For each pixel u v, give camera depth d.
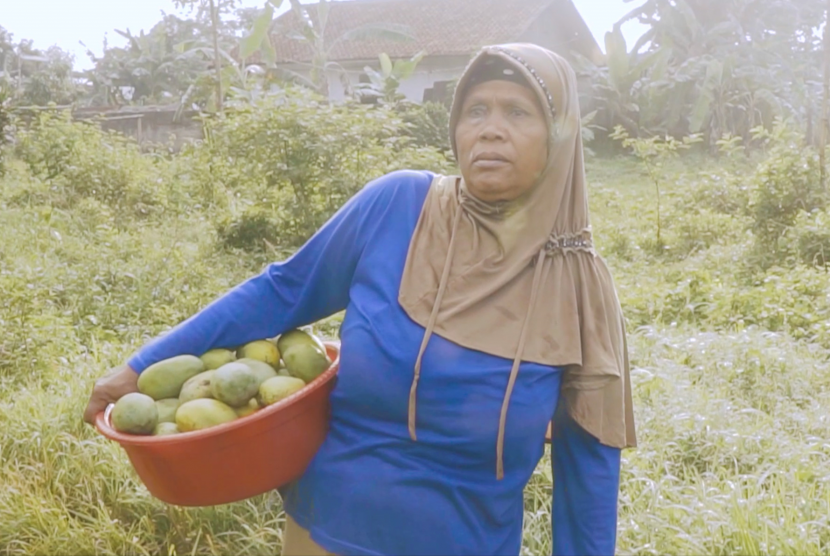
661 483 3.18
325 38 26.44
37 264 6.41
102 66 31.08
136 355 2.10
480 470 1.87
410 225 1.96
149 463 1.89
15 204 9.52
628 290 6.92
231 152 8.94
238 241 8.46
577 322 1.90
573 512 1.97
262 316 2.10
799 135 9.02
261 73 17.69
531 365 1.85
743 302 6.30
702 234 9.30
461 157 1.92
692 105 19.19
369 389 1.86
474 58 1.91
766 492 3.23
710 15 21.28
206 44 18.75
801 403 4.51
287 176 8.52
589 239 1.99
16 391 4.12
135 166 10.88
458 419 1.83
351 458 1.90
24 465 3.20
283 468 1.93
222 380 1.94
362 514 1.88
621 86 19.31
